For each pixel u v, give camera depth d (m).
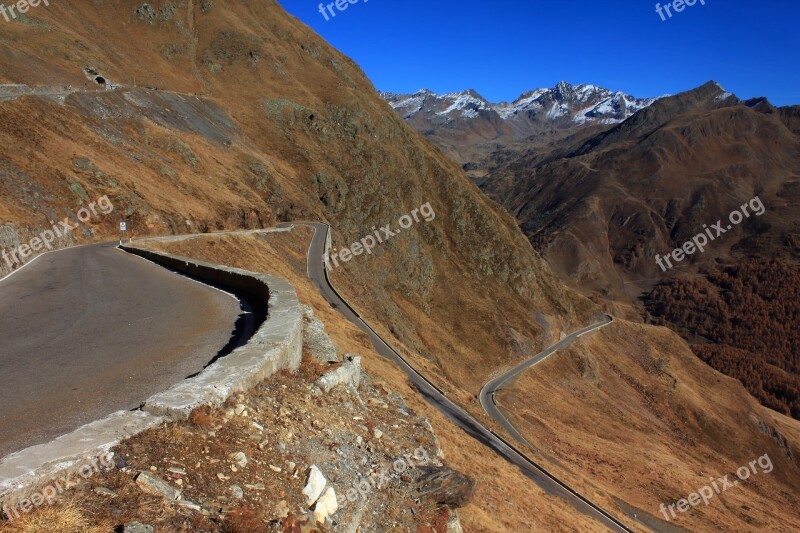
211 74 101.06
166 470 5.79
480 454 23.73
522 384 84.94
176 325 13.28
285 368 10.44
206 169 58.75
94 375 9.20
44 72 58.44
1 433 6.68
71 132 42.53
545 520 19.09
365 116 110.19
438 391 37.47
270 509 6.14
